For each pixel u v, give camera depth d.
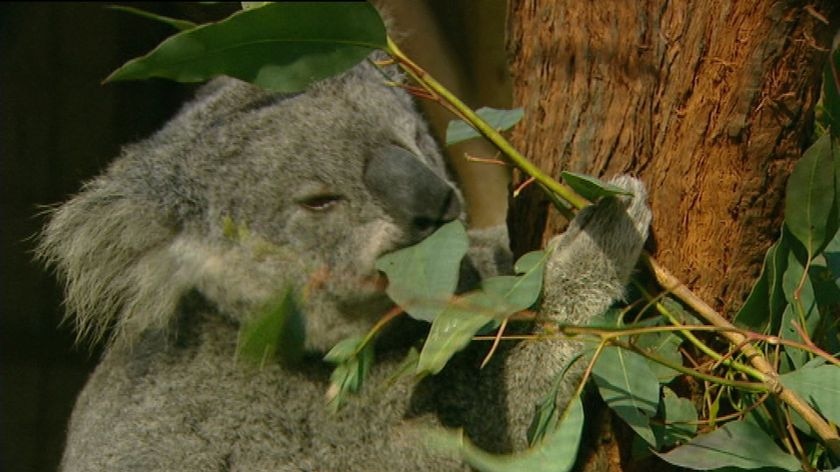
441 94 3.58
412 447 4.35
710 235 3.69
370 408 4.41
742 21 3.50
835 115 3.78
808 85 3.51
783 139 3.55
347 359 3.94
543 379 4.10
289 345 4.20
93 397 4.82
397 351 4.46
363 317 4.38
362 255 4.20
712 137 3.62
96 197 4.57
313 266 4.30
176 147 4.58
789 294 3.60
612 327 3.66
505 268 4.72
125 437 4.44
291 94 4.48
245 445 4.43
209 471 4.37
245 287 4.41
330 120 4.35
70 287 4.67
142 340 4.70
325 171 4.26
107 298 4.66
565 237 3.94
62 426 8.49
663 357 3.63
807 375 3.39
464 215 4.28
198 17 6.88
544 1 4.04
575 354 4.02
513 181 4.31
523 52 4.17
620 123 3.84
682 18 3.66
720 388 3.69
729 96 3.56
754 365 3.52
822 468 3.70
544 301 3.96
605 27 3.86
